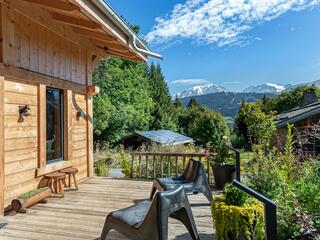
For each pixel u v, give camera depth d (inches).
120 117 756.0
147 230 95.9
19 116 160.2
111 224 111.0
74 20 179.2
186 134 1058.7
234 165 205.3
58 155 206.1
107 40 213.6
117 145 726.5
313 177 128.6
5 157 148.9
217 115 948.0
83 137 243.0
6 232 125.3
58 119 207.3
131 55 249.9
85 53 244.7
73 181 221.5
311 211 105.9
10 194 152.3
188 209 108.5
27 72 165.2
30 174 169.5
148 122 959.0
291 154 144.6
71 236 121.6
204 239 120.3
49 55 189.6
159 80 1159.0
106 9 143.6
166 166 279.9
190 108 1168.8
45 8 171.3
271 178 124.4
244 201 102.2
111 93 744.3
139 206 121.3
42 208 160.9
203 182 166.7
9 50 150.2
